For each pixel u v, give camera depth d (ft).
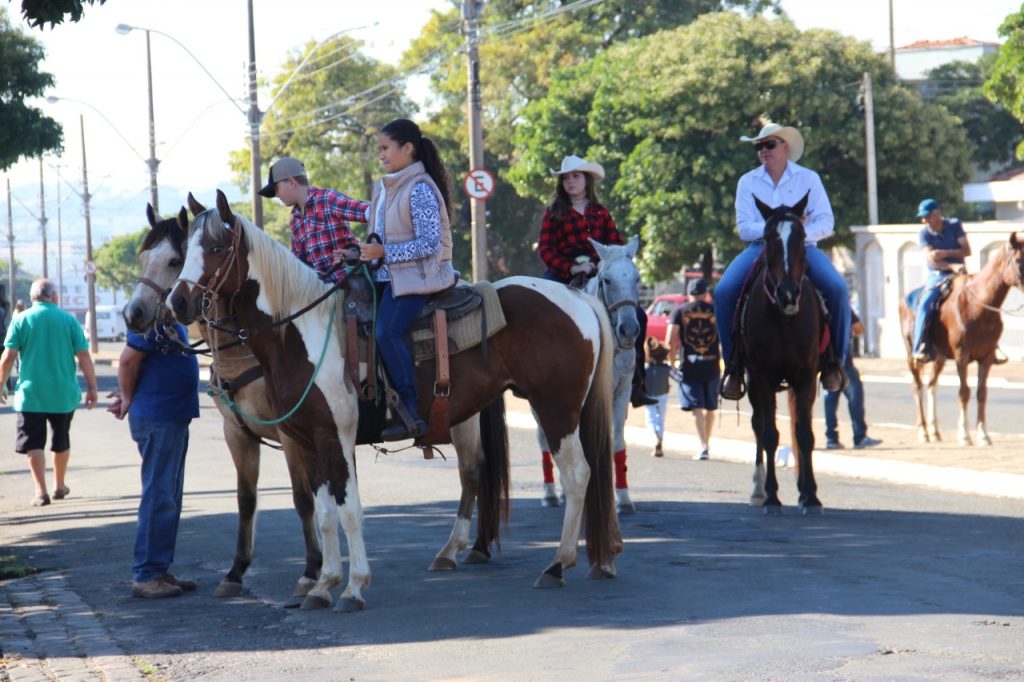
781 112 135.33
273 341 25.84
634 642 21.53
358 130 207.72
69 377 46.11
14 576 31.45
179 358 28.17
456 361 26.84
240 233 25.38
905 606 23.53
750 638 21.31
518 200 195.42
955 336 53.93
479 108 86.43
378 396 26.20
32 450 45.55
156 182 152.76
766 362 36.83
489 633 22.93
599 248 35.53
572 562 27.12
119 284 403.95
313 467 27.35
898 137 135.33
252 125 118.83
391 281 26.35
